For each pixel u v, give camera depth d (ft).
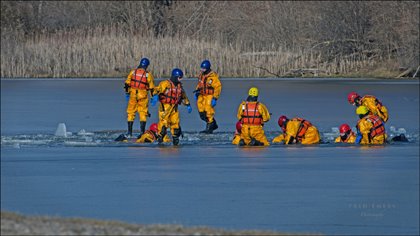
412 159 153.69
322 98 299.58
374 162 151.12
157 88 172.65
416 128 210.38
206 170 142.61
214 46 381.81
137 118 240.94
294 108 266.98
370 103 175.32
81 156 159.43
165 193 123.13
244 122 169.99
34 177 136.05
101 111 260.21
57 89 330.75
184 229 81.71
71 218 83.51
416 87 333.62
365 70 386.11
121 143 177.78
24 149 169.48
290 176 137.49
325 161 152.56
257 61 384.88
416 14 375.45
